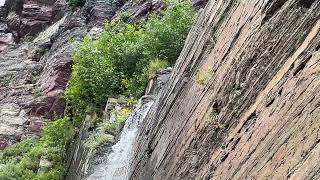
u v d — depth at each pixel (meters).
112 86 20.23
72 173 17.22
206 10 11.12
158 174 8.84
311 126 4.27
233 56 7.14
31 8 45.06
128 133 14.81
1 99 32.56
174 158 8.09
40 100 30.30
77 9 41.06
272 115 5.14
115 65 20.80
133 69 20.56
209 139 6.80
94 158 14.67
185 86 9.66
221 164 6.04
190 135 7.68
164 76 16.83
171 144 8.70
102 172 14.09
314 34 5.02
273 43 5.94
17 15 46.81
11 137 28.31
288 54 5.47
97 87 20.25
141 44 20.56
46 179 19.34
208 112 7.19
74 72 21.31
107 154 14.78
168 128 9.55
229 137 6.16
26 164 21.78
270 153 4.79
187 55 10.93
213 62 8.26
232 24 8.06
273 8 6.32
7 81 35.78
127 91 18.94
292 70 5.16
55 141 22.41
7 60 39.44
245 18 7.36
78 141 18.36
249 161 5.20
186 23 19.41
